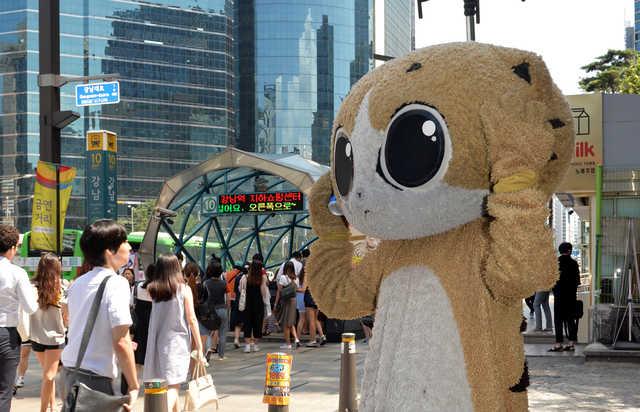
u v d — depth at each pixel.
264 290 15.41
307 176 18.36
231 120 119.94
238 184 20.75
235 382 10.63
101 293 4.59
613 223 12.71
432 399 3.56
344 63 118.75
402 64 3.90
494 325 3.62
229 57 120.12
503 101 3.65
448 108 3.65
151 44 114.50
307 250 16.81
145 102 113.69
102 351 4.57
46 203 12.89
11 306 6.69
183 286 7.40
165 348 7.23
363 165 3.80
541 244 3.49
